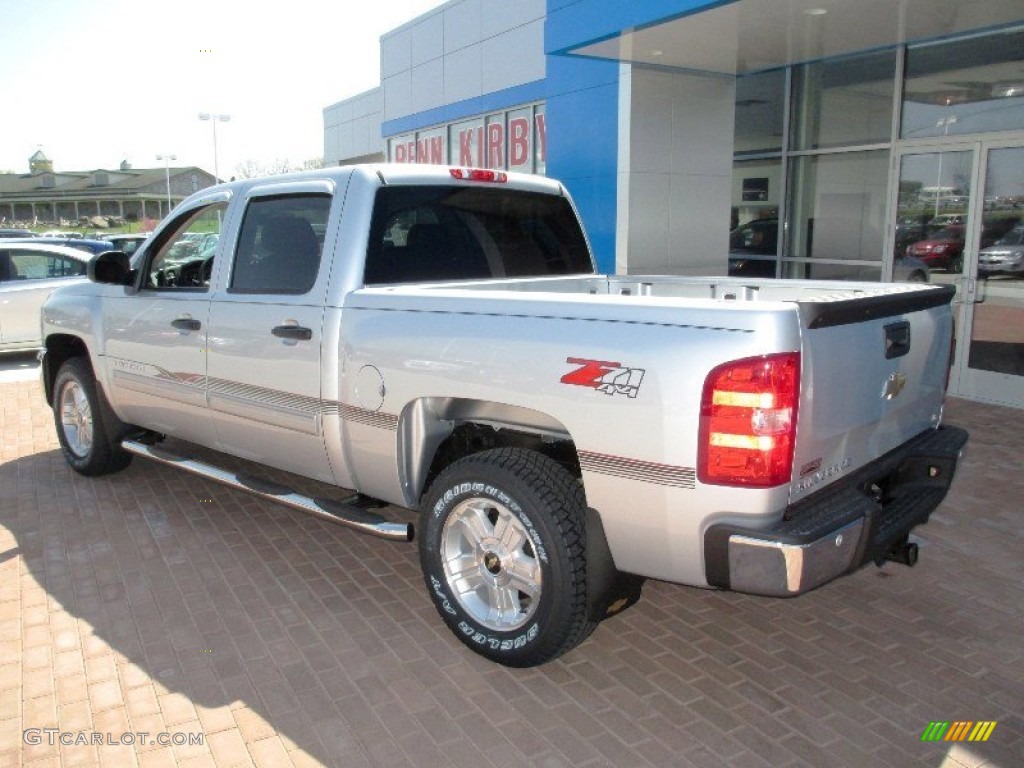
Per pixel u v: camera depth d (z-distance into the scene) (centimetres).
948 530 514
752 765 300
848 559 299
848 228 986
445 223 457
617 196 959
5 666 367
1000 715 330
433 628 400
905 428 365
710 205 999
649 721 326
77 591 439
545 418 357
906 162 901
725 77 980
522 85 1262
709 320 287
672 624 405
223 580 452
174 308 504
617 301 310
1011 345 815
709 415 284
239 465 643
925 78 871
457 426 408
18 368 1155
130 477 629
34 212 8412
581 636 346
